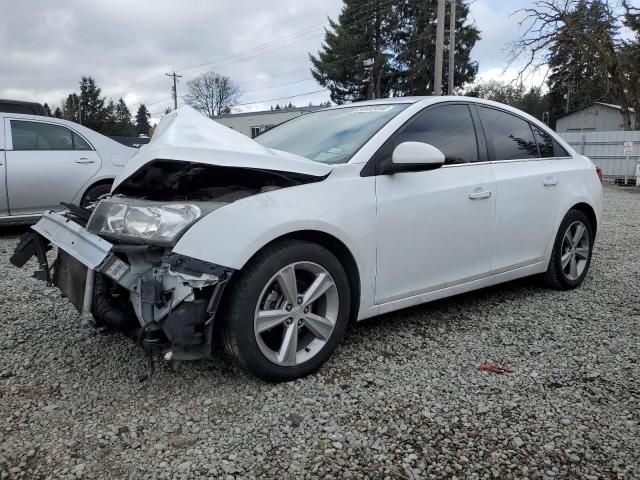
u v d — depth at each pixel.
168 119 3.11
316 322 2.85
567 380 2.88
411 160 2.98
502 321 3.77
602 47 22.78
